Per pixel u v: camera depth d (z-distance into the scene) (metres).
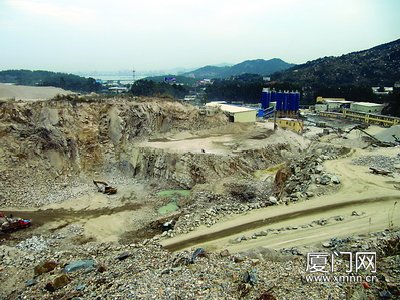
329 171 34.53
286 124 82.50
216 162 46.25
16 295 19.64
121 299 14.55
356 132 80.19
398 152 42.50
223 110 74.38
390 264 16.22
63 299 16.14
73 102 54.88
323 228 23.20
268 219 25.95
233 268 17.03
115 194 42.66
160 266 18.88
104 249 25.12
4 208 37.66
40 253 27.23
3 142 45.81
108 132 53.44
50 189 42.72
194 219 28.00
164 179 46.75
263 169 49.97
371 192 29.06
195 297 13.95
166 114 62.59
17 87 82.44
